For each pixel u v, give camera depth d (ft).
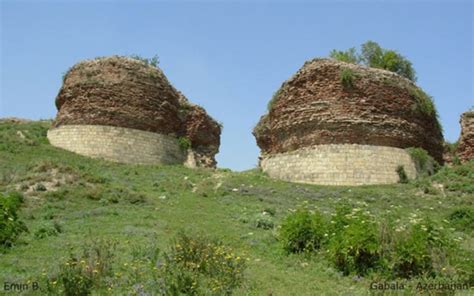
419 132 101.86
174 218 69.56
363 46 149.18
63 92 120.78
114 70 118.73
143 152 116.06
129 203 77.71
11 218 53.67
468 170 93.09
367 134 96.63
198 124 131.34
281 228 55.67
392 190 88.94
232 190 90.58
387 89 99.91
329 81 100.12
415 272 44.19
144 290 36.58
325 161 96.43
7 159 99.96
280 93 107.24
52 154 107.65
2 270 42.52
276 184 95.25
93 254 43.52
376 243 45.70
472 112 121.19
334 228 51.55
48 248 50.67
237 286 40.22
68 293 35.58
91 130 113.39
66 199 76.43
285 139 104.83
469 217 68.23
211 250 43.68
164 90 124.16
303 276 45.42
